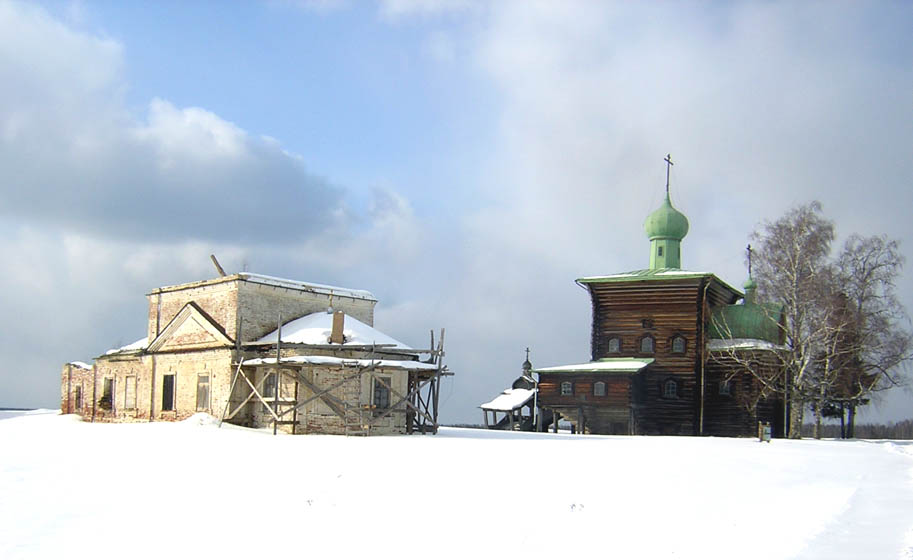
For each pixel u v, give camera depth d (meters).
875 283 56.38
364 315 47.53
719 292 61.22
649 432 55.56
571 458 25.50
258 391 37.75
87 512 15.07
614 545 13.36
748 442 41.59
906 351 54.72
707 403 55.59
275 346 39.53
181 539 13.11
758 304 58.25
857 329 54.16
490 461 23.67
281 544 12.91
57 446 26.47
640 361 56.31
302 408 36.44
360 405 37.50
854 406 59.59
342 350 39.00
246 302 41.66
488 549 12.96
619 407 52.97
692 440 41.34
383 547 12.89
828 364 53.47
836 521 15.84
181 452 24.70
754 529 14.90
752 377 54.16
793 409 52.94
